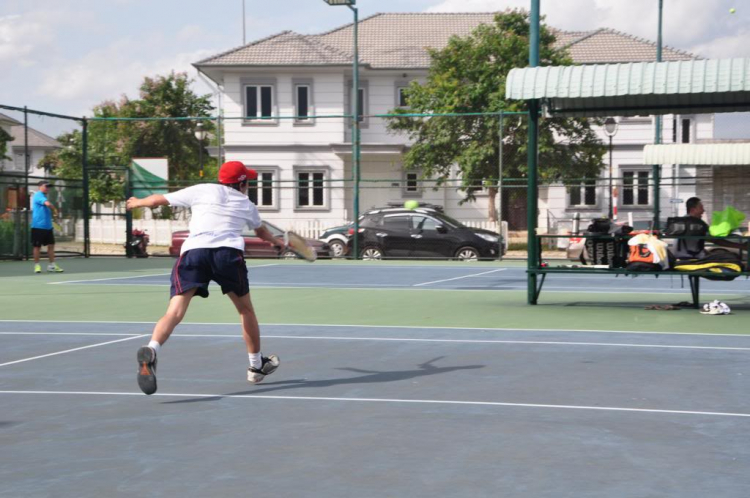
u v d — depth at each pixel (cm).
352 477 535
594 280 2381
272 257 3456
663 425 665
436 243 3288
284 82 5184
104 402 764
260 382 855
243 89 5188
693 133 4816
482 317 1438
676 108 1756
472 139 4206
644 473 539
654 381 846
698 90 1448
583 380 853
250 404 752
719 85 1442
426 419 690
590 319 1404
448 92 4512
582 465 557
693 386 820
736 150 2602
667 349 1056
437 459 574
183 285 803
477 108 4566
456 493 501
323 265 3031
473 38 4788
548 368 923
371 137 5288
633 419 685
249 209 846
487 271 2694
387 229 3341
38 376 895
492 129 4066
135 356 1027
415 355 1020
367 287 2078
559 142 4084
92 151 5503
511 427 661
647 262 1516
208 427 669
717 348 1063
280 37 5388
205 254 805
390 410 723
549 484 517
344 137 5159
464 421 682
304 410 727
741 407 728
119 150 5784
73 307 1620
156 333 787
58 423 684
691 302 1680
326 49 5275
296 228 3738
